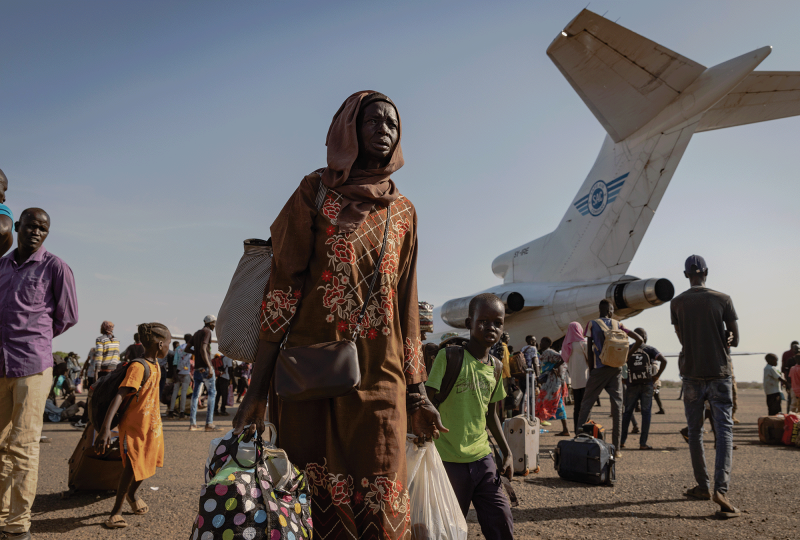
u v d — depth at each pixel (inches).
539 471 236.2
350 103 77.3
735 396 486.3
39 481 205.3
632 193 508.7
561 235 610.9
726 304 178.5
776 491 194.9
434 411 81.0
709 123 499.5
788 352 482.6
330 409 71.1
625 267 518.6
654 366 360.5
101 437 143.6
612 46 404.5
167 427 385.4
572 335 328.5
